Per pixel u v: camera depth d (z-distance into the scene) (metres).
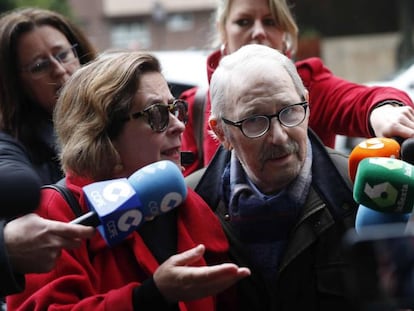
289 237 2.20
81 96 2.12
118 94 2.07
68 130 2.14
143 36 34.69
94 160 2.08
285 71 2.12
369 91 2.64
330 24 18.66
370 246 1.35
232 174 2.27
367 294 1.35
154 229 2.12
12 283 1.78
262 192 2.22
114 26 34.62
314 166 2.27
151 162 2.11
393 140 2.14
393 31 18.53
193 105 3.01
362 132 2.60
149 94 2.09
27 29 3.01
